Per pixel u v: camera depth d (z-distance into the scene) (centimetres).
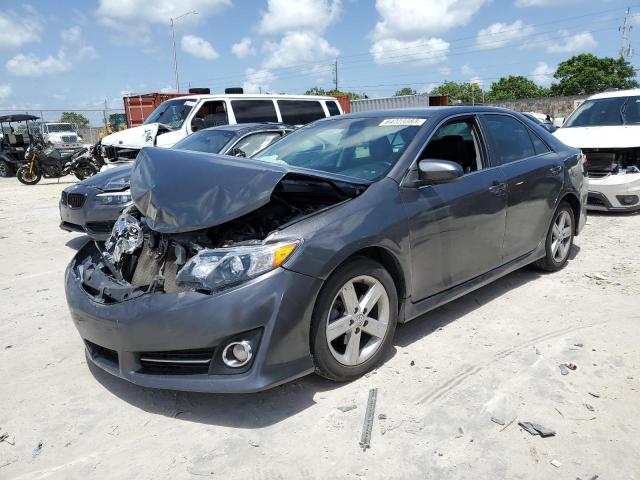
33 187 1507
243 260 272
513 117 471
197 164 330
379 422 277
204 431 278
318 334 290
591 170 765
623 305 418
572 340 359
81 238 769
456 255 375
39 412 304
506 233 422
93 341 312
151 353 291
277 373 273
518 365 329
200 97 1144
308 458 252
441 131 388
